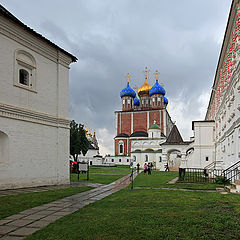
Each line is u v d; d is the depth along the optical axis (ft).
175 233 16.62
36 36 47.62
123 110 250.57
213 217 20.61
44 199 30.71
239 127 47.26
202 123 115.03
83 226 18.30
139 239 15.60
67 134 53.98
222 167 73.36
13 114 42.32
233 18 49.85
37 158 46.21
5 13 40.83
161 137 213.05
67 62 56.24
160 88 241.35
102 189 42.86
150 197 31.60
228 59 54.08
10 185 40.91
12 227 18.97
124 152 226.58
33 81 47.29
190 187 44.42
